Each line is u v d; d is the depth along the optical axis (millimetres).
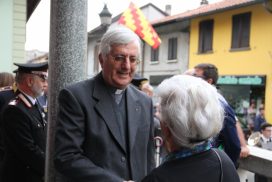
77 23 2250
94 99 1922
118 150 1935
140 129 2051
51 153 2217
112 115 1945
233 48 17812
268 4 14977
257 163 2691
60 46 2238
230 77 17750
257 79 16203
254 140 3564
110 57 1910
